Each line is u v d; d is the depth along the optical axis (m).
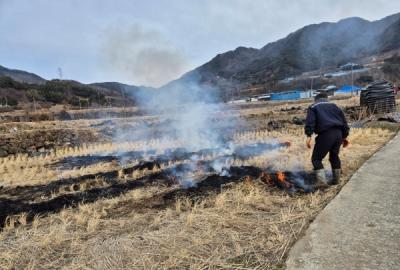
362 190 4.82
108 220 4.48
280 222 4.00
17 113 43.41
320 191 5.12
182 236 3.75
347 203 4.36
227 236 3.74
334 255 3.12
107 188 6.33
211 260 3.23
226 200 4.88
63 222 4.54
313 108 5.46
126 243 3.66
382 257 3.01
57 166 9.98
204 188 5.64
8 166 10.48
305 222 3.93
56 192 6.50
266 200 4.81
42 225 4.59
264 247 3.43
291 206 4.55
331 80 101.88
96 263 3.30
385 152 7.40
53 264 3.39
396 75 98.19
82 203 5.41
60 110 51.00
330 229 3.65
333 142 5.30
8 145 17.06
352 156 7.31
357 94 51.50
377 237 3.37
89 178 7.55
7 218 4.89
